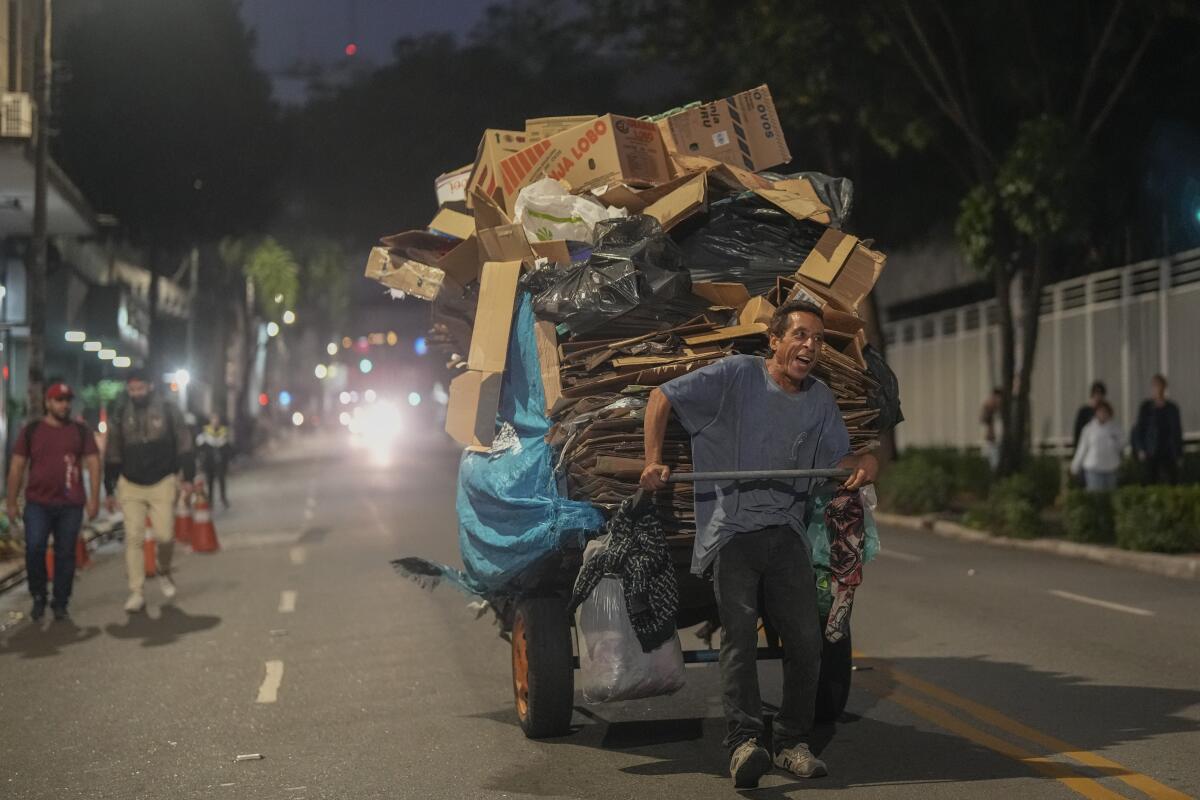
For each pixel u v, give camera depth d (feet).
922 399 157.79
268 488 163.53
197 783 29.94
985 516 86.69
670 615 28.45
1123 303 109.91
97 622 55.77
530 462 30.14
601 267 30.01
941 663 41.22
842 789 27.04
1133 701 34.94
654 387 29.35
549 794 27.68
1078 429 96.27
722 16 99.25
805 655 27.07
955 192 123.75
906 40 96.17
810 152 125.80
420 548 82.07
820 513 28.86
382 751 32.09
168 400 58.70
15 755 33.53
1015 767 28.45
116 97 192.75
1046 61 95.45
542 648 31.89
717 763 29.66
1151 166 105.19
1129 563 68.95
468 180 36.88
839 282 30.86
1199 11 87.45
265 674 42.80
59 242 157.17
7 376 112.16
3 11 105.60
